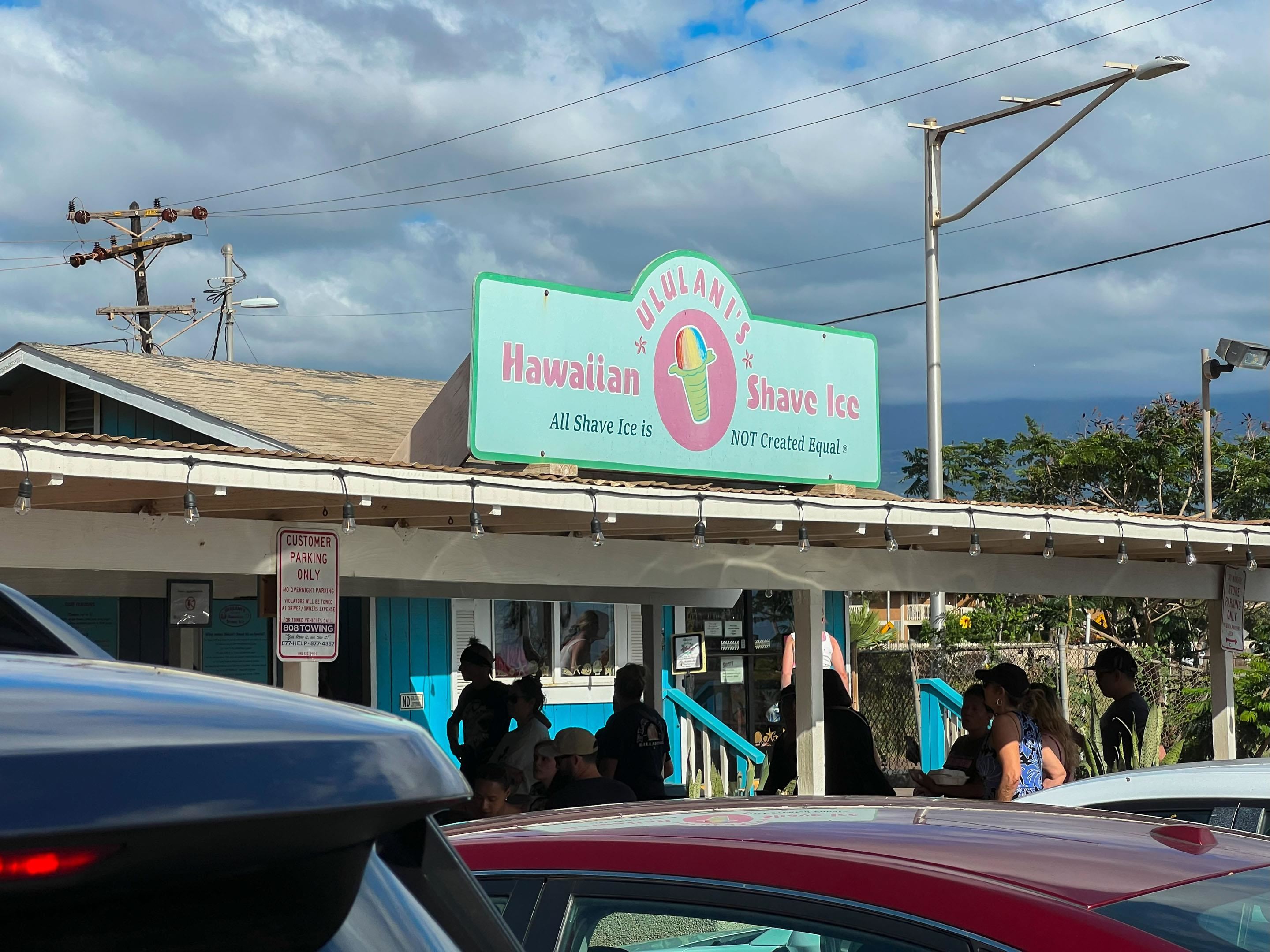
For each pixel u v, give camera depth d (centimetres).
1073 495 2720
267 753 105
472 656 1027
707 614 1507
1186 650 2152
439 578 752
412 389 1490
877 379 1013
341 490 625
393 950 117
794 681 1510
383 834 120
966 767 833
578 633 1367
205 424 1069
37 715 100
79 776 94
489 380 807
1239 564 1184
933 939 222
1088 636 2066
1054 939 212
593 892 262
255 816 101
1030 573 1058
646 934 252
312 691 694
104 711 104
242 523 678
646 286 883
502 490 682
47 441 540
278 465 607
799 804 312
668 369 890
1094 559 1095
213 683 125
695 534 764
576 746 702
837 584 946
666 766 1031
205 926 107
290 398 1270
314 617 691
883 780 930
